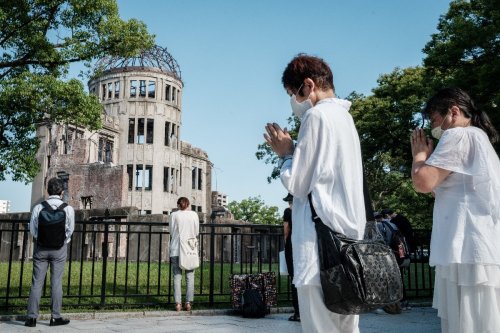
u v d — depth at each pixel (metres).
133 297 9.10
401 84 25.67
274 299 8.00
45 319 7.12
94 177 34.66
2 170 15.09
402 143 25.69
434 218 2.53
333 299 1.85
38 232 6.50
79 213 22.33
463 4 20.12
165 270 13.06
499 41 16.28
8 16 14.18
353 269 1.82
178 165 44.03
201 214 21.02
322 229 1.93
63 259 6.70
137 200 40.88
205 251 20.70
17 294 9.05
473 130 2.46
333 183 2.00
